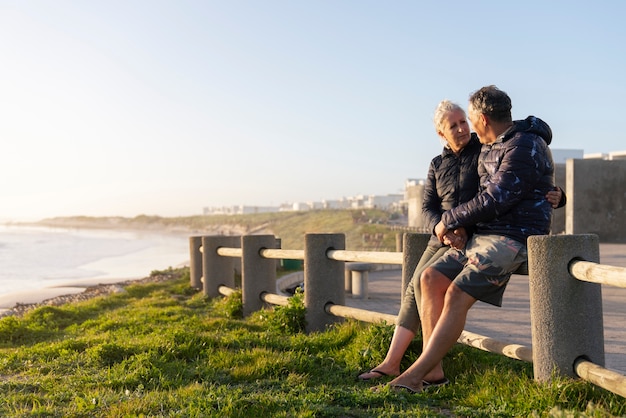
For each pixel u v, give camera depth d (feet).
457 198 13.78
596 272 10.54
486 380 12.70
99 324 26.27
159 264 139.54
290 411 10.94
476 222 12.21
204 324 23.45
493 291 12.34
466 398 12.03
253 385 13.55
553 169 12.82
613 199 72.13
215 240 34.81
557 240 11.62
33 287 80.12
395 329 14.20
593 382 10.87
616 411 10.12
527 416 10.39
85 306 34.58
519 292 32.63
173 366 15.20
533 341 12.05
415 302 13.84
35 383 14.02
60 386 13.71
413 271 15.92
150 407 11.51
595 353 11.69
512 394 11.71
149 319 26.35
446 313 12.26
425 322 12.92
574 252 11.60
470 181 13.58
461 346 15.52
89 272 110.83
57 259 159.43
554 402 10.62
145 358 15.46
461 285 12.17
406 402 11.76
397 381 12.55
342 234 21.75
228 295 31.24
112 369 15.19
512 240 12.09
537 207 12.25
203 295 34.99
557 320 11.65
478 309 25.71
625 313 23.91
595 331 11.70
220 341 17.61
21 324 25.75
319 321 21.34
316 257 21.43
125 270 116.78
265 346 17.57
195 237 40.37
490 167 12.46
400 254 16.52
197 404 11.41
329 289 21.50
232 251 30.01
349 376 14.29
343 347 17.29
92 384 13.76
